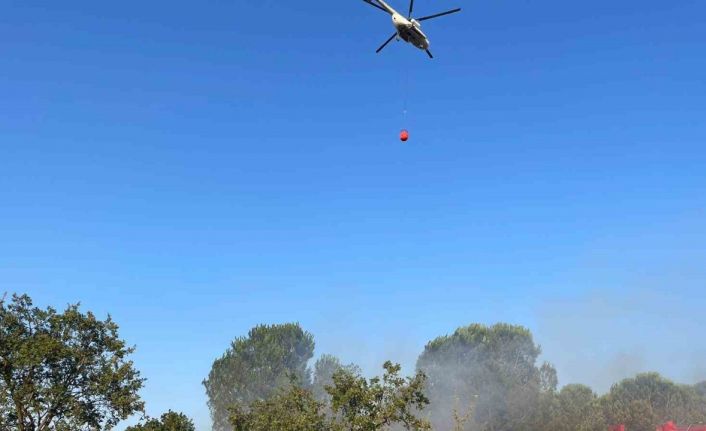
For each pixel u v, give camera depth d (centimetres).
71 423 3484
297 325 8150
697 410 8294
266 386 7469
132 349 3828
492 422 7394
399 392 3878
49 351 3478
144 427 3816
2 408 3419
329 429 3812
